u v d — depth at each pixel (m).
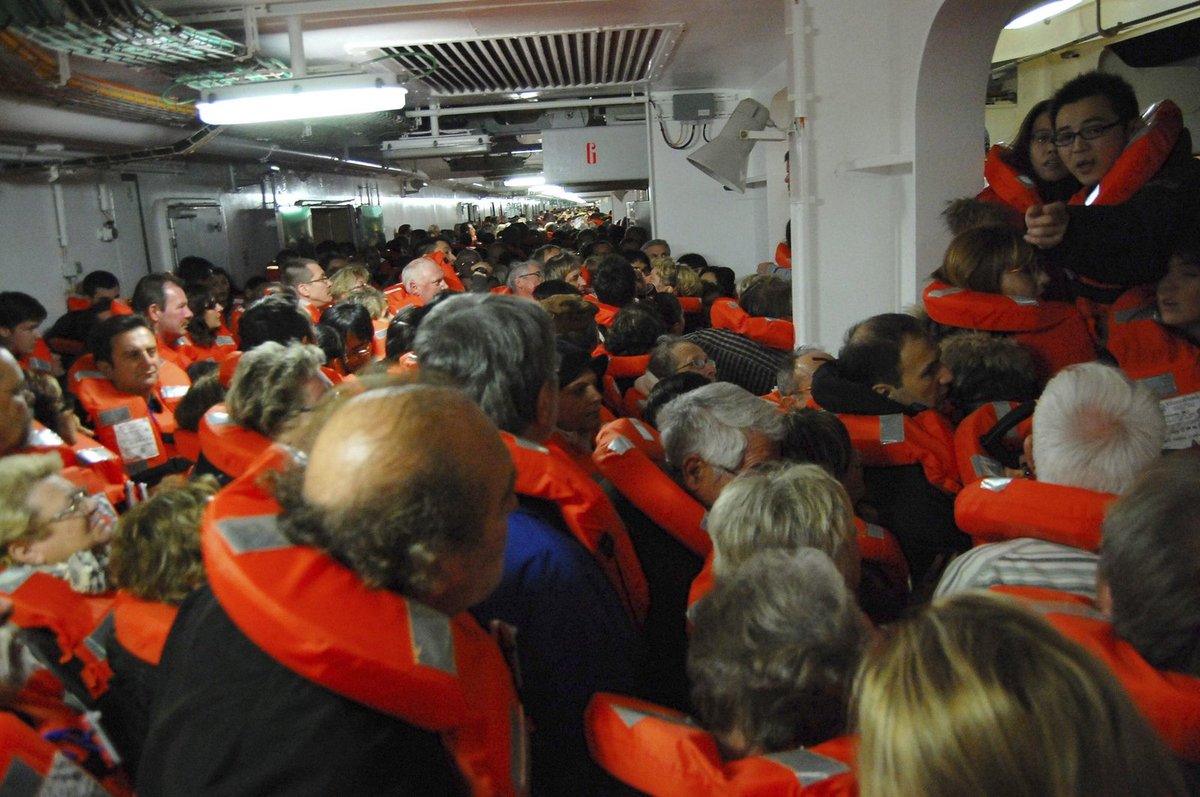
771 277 4.46
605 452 1.78
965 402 2.23
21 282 5.67
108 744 1.33
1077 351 2.27
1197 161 2.08
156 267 7.33
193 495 1.59
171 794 0.91
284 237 9.82
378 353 5.16
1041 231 1.96
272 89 4.24
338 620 0.84
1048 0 3.83
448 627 0.90
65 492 1.82
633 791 1.17
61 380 4.76
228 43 4.18
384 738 0.89
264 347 2.28
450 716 0.88
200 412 2.87
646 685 1.70
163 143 6.56
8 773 1.10
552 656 1.32
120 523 1.56
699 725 1.19
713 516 1.50
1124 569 1.03
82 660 1.67
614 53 6.22
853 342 2.22
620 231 13.15
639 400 3.21
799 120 3.78
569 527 1.48
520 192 30.58
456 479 0.91
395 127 8.60
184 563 1.51
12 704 1.28
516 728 0.98
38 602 1.69
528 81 7.24
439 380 1.16
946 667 0.70
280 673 0.92
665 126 8.45
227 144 7.29
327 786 0.86
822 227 3.87
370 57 5.62
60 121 5.08
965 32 3.16
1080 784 0.65
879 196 3.81
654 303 4.89
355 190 13.14
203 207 8.02
